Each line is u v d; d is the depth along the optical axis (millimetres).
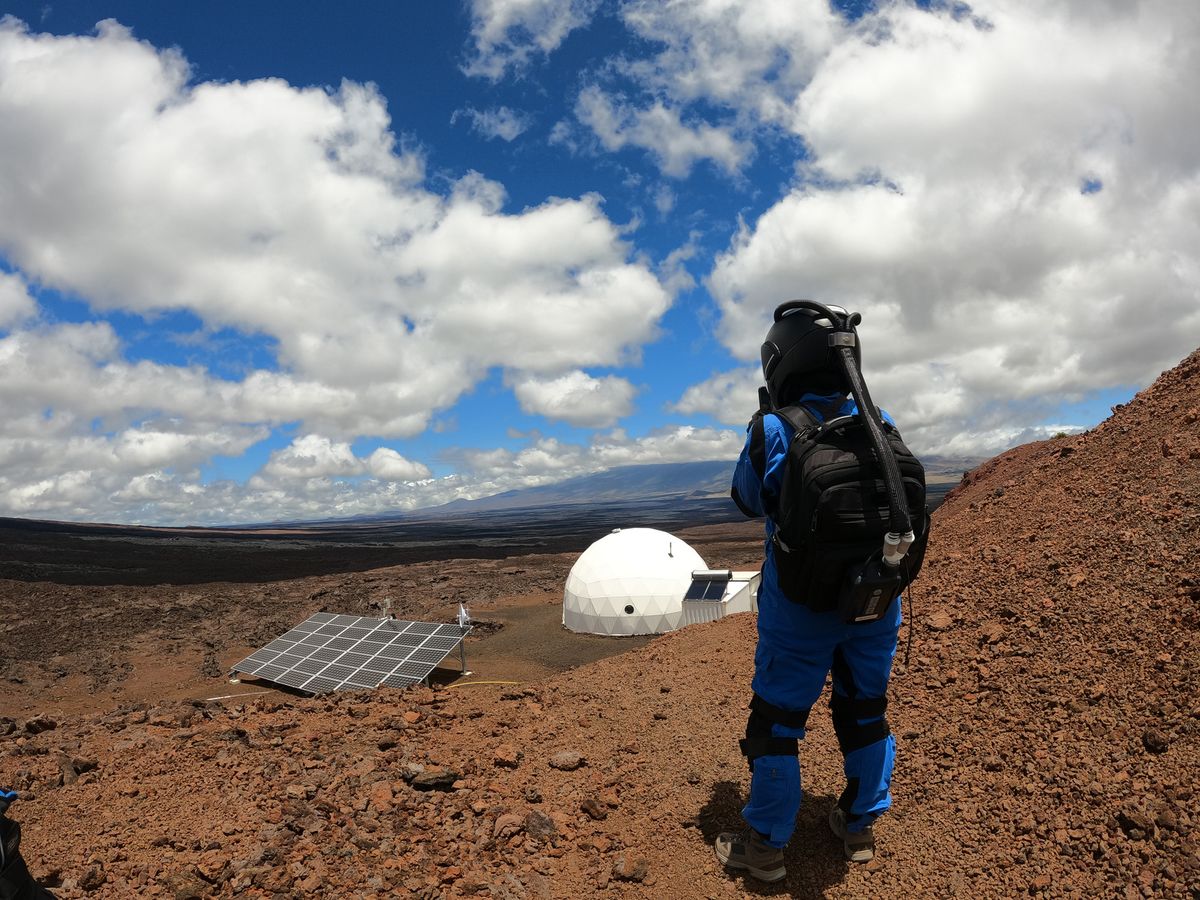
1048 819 3453
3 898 2324
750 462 3479
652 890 3650
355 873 3729
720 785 4570
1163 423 7387
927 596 6629
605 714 6176
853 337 3268
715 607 30172
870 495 2930
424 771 4891
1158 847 3039
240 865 3764
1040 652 4812
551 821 4305
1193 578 4656
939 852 3523
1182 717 3648
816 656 3336
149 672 29312
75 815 4426
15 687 27312
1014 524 7492
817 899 3402
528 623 38250
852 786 3541
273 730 6223
